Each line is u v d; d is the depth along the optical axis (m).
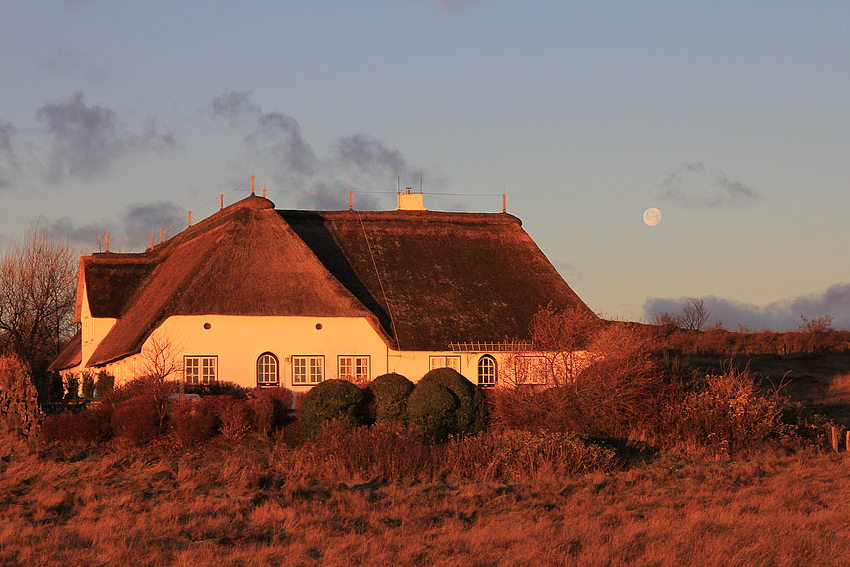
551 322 65.06
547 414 60.72
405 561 30.91
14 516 38.97
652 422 61.31
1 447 58.44
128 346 68.50
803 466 52.25
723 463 54.97
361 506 40.62
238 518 38.19
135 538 34.59
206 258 73.75
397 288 83.00
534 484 46.81
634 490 45.16
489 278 87.38
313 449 53.03
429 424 62.53
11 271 125.94
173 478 48.72
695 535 33.38
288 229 78.81
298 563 30.59
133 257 90.69
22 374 64.38
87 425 58.81
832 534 33.44
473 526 37.09
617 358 60.94
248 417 61.34
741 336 165.00
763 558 29.97
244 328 71.75
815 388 102.56
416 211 94.50
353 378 71.25
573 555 31.45
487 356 78.88
